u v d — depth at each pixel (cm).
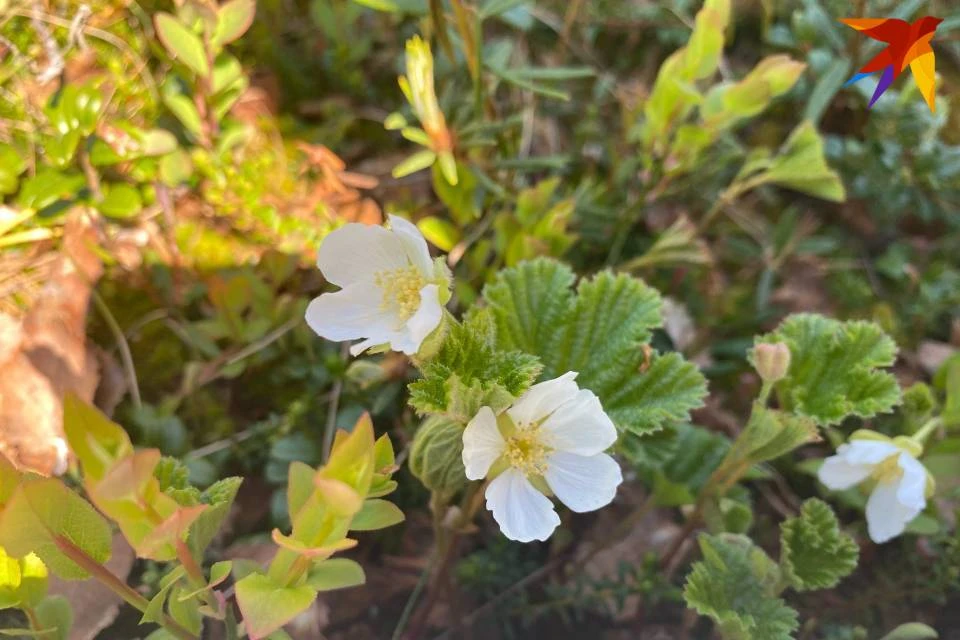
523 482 11
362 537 17
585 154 23
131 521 9
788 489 19
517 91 22
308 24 22
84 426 8
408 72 16
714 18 17
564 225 18
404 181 21
